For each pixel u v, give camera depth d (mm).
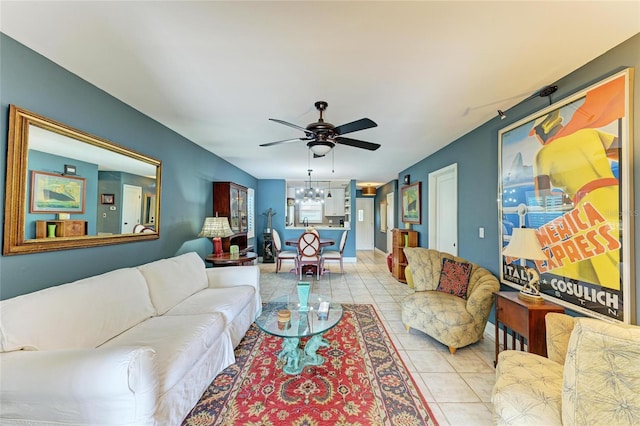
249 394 1886
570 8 1328
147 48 1685
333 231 7465
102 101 2238
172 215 3314
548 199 2117
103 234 2264
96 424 1205
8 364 1189
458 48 1669
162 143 3086
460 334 2439
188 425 1600
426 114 2754
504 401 1274
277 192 7512
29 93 1686
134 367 1202
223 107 2578
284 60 1812
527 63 1830
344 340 2750
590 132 1776
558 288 2016
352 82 2102
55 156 1853
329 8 1340
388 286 4895
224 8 1340
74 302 1605
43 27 1484
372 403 1806
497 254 2838
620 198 1593
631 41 1559
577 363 974
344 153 4465
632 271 1540
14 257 1613
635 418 871
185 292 2617
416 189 5113
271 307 3713
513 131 2533
